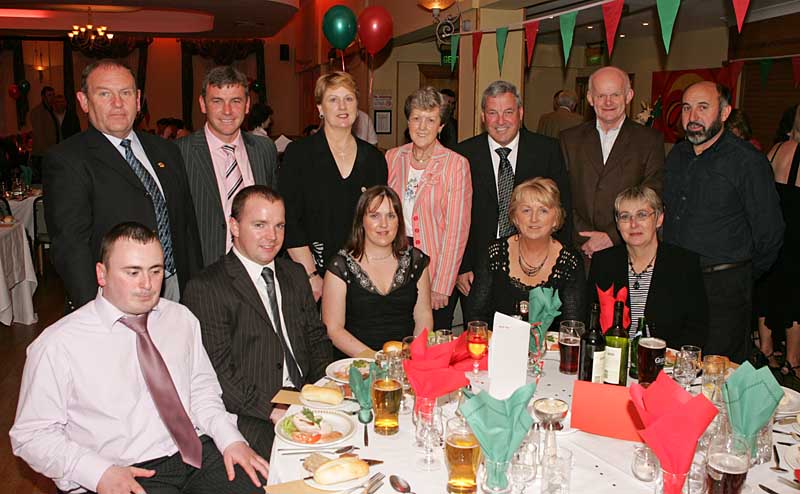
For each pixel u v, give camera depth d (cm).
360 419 194
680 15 725
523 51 554
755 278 352
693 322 279
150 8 917
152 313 215
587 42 1024
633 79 961
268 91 1422
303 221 337
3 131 1307
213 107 312
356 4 921
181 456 209
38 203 703
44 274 742
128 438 202
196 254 306
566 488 155
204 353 229
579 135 367
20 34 1206
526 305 252
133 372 204
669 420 146
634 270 285
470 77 562
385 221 272
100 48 1303
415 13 691
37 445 191
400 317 283
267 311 251
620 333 218
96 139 271
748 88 759
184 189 298
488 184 360
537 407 191
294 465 171
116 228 200
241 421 233
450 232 341
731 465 149
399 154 354
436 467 169
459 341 207
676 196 340
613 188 353
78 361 197
